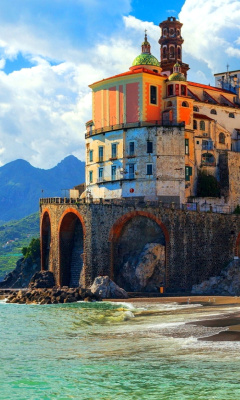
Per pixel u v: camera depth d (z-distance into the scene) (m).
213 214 104.00
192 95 124.12
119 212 100.69
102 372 37.41
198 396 32.00
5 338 52.09
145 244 100.44
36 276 114.81
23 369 38.81
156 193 108.88
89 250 100.62
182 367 37.94
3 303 94.25
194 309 72.75
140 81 113.31
